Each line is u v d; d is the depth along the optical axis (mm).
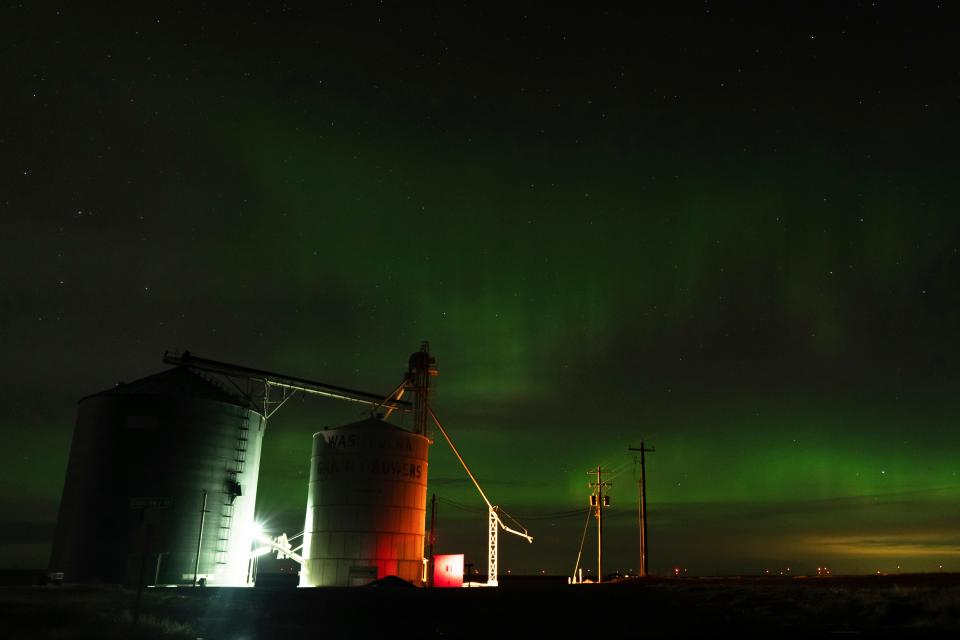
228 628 25609
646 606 32125
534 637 23328
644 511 68812
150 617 24922
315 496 65500
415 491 66438
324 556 63125
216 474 66500
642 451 70375
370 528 63469
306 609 33469
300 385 75188
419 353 78875
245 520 68938
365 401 78562
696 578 57469
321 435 67000
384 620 29234
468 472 78688
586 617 29266
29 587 51344
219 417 67812
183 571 62219
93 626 22328
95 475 63125
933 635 20578
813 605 28078
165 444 64562
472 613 31531
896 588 30359
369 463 64938
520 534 80250
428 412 77375
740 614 27781
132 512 62062
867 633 21375
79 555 60812
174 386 68000
